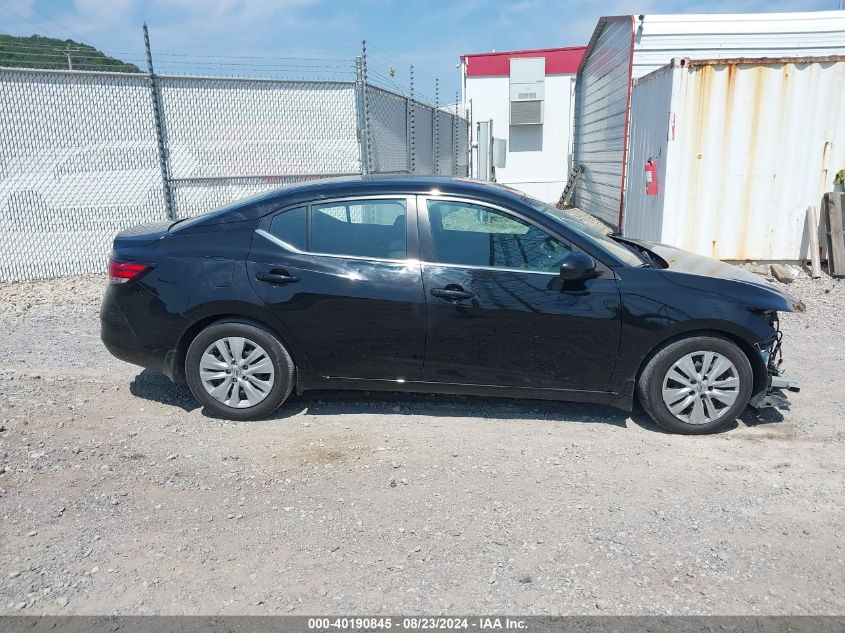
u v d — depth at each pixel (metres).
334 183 4.68
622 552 3.17
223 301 4.45
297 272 4.45
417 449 4.23
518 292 4.35
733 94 9.05
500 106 25.31
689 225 9.49
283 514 3.49
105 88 9.19
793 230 9.33
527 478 3.87
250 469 3.95
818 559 3.12
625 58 13.30
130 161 9.46
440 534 3.32
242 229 4.59
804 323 7.12
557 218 4.61
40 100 8.87
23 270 9.03
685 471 3.96
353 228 4.55
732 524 3.40
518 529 3.36
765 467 4.01
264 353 4.52
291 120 10.16
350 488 3.75
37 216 9.04
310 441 4.33
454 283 4.37
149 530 3.33
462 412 4.82
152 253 4.57
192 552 3.16
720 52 12.42
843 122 8.95
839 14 12.19
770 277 9.02
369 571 3.04
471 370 4.48
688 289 4.34
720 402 4.39
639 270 4.40
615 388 4.45
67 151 9.09
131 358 4.68
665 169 9.43
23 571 3.00
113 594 2.87
